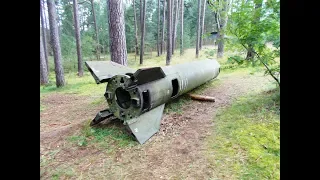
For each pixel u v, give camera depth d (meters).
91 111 4.24
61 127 3.39
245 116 3.38
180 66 4.44
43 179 2.08
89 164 2.33
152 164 2.32
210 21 21.08
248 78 6.18
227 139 2.73
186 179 2.05
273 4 2.95
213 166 2.21
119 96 3.30
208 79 5.58
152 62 14.34
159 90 3.30
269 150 2.40
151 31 21.91
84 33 18.08
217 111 3.80
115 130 3.11
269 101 3.79
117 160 2.41
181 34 16.44
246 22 3.41
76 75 11.58
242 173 2.06
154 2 22.86
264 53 3.46
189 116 3.68
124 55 5.57
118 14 5.34
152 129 3.07
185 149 2.58
